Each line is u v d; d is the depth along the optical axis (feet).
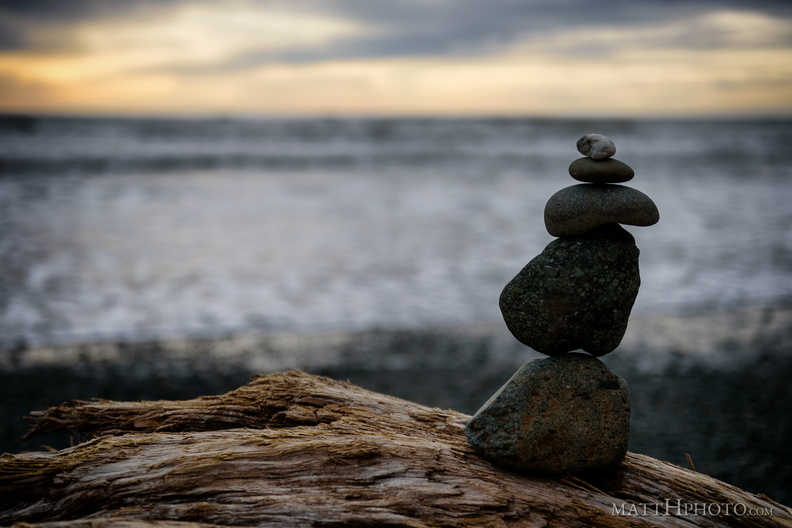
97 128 64.95
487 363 6.42
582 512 2.62
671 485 2.85
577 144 2.96
